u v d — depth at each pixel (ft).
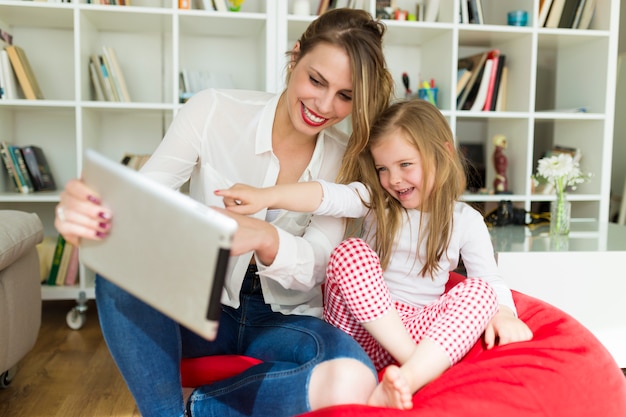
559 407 3.54
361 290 4.10
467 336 4.01
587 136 10.71
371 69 4.15
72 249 9.41
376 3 10.13
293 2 10.52
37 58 10.37
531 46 10.09
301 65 4.15
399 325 4.13
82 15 9.25
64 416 5.89
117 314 3.53
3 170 9.87
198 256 2.60
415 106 4.83
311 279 4.19
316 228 4.58
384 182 4.86
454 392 3.46
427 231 4.99
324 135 4.86
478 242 5.06
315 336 3.87
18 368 7.25
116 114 10.60
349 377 3.45
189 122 4.62
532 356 3.81
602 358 4.03
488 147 11.35
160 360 3.64
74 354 7.82
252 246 3.76
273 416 3.60
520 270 6.63
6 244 5.67
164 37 10.65
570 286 6.69
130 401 6.29
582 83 10.91
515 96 10.55
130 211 2.86
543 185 10.61
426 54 10.94
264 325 4.38
